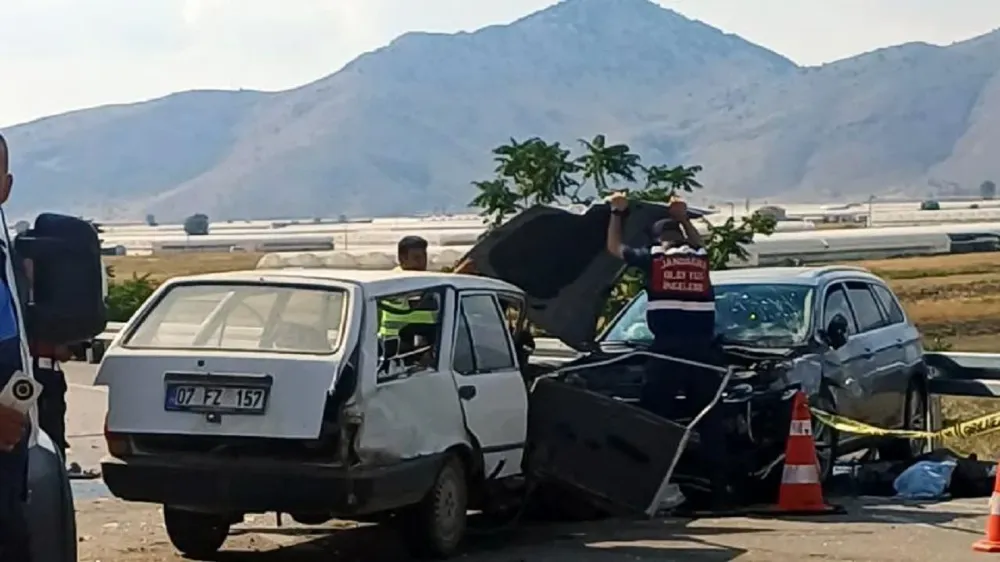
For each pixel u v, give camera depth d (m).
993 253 108.94
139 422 9.41
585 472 11.40
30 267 5.08
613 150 21.38
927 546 10.53
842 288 14.82
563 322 13.30
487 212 21.39
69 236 5.11
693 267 12.59
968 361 16.56
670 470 11.38
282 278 9.83
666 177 21.70
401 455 9.54
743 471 12.71
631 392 12.73
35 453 5.11
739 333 13.91
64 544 5.21
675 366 12.49
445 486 10.11
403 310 10.13
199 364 9.38
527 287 13.20
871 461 15.02
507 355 11.22
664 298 12.58
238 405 9.26
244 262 101.56
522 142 21.48
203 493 9.27
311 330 9.48
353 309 9.52
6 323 4.69
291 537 11.33
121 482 9.44
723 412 12.43
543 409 11.41
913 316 53.06
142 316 9.86
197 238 182.00
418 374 9.91
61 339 5.05
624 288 20.08
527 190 21.33
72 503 5.39
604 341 14.12
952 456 14.98
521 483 11.23
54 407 8.33
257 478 9.18
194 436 9.30
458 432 10.27
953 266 88.19
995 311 54.91
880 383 14.64
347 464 9.16
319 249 125.69
